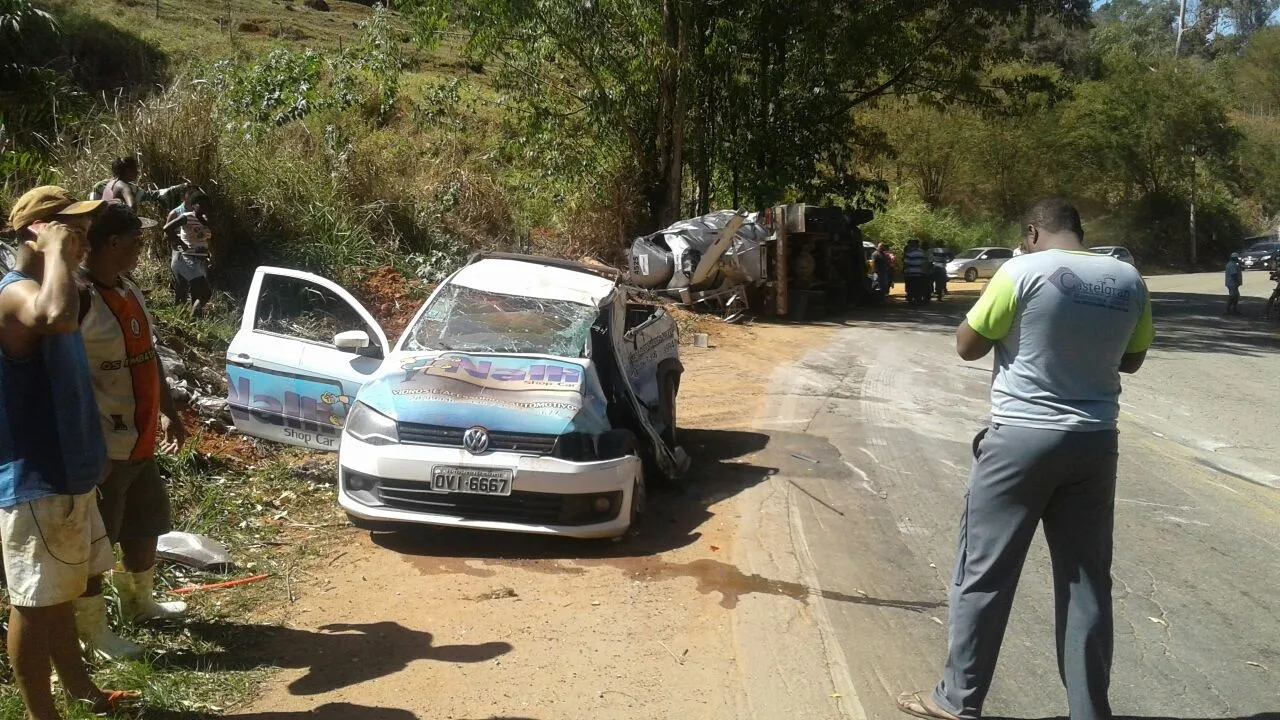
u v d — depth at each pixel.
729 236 17.30
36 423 3.42
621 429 6.22
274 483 6.67
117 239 4.13
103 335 4.12
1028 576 5.71
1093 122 55.91
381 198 14.26
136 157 10.58
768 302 19.36
